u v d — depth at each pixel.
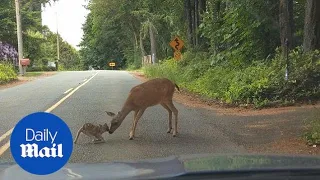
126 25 62.66
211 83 17.48
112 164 2.59
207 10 25.62
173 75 24.34
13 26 44.19
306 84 14.07
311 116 10.14
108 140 8.93
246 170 2.23
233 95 14.42
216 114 12.53
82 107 13.99
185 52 28.50
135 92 8.90
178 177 2.15
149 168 2.39
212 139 9.00
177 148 8.18
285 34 16.09
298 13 20.73
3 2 44.59
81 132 8.76
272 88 14.05
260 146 8.27
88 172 2.35
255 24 18.50
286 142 8.47
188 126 10.53
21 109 13.61
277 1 18.53
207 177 2.17
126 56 74.00
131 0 55.56
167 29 49.25
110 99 16.41
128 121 11.20
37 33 48.59
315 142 8.20
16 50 46.00
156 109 13.39
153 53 49.66
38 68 55.25
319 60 15.05
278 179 2.21
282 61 15.53
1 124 10.78
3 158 7.18
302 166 2.33
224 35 20.73
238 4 18.95
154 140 8.95
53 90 20.95
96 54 87.69
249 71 16.30
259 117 11.55
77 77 34.34
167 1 34.47
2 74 28.30
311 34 16.16
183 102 15.78
